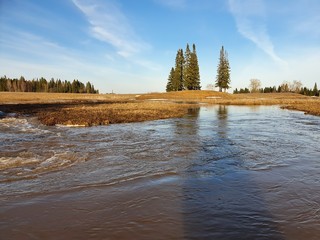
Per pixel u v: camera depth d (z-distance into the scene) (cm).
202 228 452
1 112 2650
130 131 1568
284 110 3453
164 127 1750
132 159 919
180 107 3625
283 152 1012
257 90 10719
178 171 780
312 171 770
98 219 488
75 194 607
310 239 418
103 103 4338
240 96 7462
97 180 702
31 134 1450
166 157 945
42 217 496
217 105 4581
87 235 433
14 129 1645
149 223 471
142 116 2353
